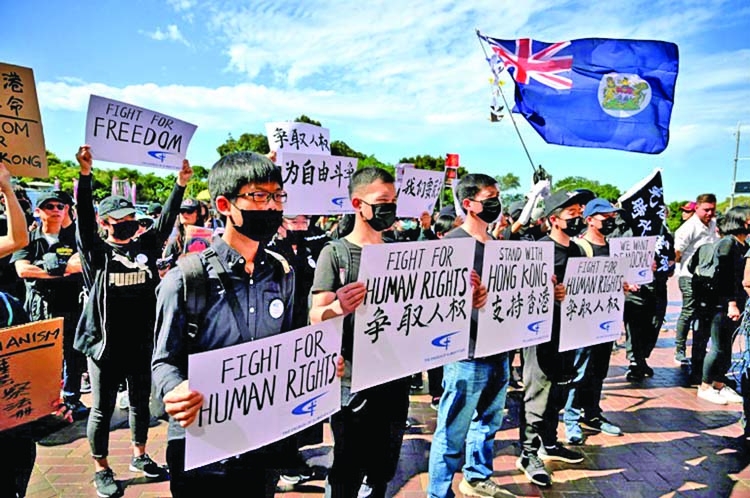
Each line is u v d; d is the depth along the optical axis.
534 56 5.80
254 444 1.78
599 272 3.57
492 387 3.01
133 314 3.20
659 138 5.61
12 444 1.97
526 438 3.44
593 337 3.59
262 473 1.87
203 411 1.64
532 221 6.15
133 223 3.29
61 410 2.05
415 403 5.00
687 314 6.27
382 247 2.24
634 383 5.64
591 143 5.73
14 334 1.86
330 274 2.26
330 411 2.06
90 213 2.98
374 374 2.27
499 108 5.75
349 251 2.32
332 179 4.28
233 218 1.72
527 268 2.99
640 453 3.88
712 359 5.04
